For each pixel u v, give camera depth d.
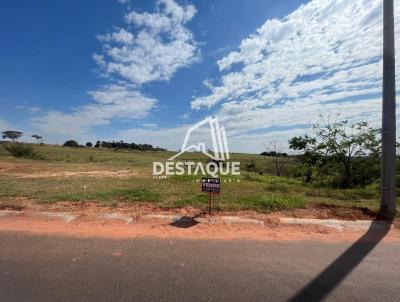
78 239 4.18
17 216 5.37
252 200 7.12
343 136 14.44
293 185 12.46
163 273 3.12
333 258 3.65
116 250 3.78
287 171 22.50
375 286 2.93
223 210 6.12
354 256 3.73
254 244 4.12
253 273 3.17
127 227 4.84
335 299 2.67
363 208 6.36
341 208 6.44
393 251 3.95
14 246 3.87
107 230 4.64
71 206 6.29
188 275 3.08
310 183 14.77
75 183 10.30
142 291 2.74
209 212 5.94
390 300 2.67
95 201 6.82
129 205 6.49
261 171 24.94
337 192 9.82
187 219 5.37
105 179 12.12
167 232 4.60
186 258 3.54
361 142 13.76
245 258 3.59
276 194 8.35
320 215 5.84
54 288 2.77
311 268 3.33
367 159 13.87
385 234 4.71
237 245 4.06
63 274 3.06
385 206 5.91
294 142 16.52
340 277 3.12
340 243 4.24
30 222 5.02
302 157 16.92
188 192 8.38
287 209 6.27
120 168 19.75
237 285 2.89
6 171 15.74
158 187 9.50
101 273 3.10
